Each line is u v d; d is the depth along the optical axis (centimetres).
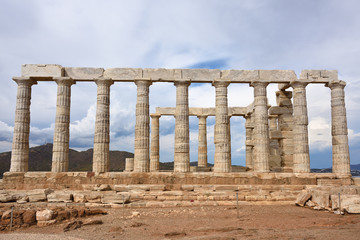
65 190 2197
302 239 1062
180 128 2472
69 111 2461
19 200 1986
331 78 2600
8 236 1184
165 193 2145
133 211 1781
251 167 3675
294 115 2555
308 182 2373
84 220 1478
